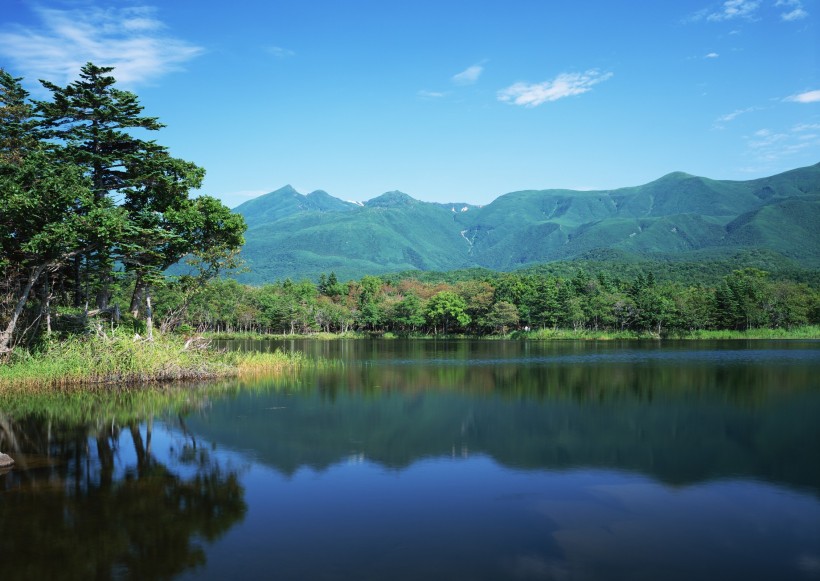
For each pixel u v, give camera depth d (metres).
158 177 43.09
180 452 20.78
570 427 25.23
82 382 36.09
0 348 35.59
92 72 41.06
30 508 14.88
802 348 80.75
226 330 133.75
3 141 39.12
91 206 35.34
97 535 13.11
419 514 14.60
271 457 20.14
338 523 13.97
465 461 19.72
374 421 26.50
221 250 46.81
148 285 44.12
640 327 123.56
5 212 32.47
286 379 42.44
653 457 20.27
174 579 11.05
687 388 37.28
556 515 14.56
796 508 15.13
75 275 43.56
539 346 90.00
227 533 13.30
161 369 39.28
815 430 24.58
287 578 11.08
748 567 11.66
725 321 122.56
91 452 20.67
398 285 189.12
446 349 82.75
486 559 11.96
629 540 13.01
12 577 11.09
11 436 23.08
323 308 139.75
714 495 16.19
